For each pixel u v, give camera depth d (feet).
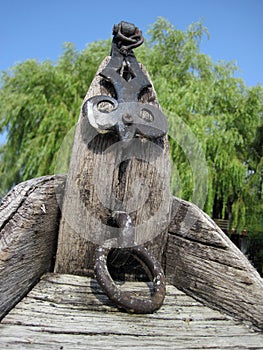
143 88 4.05
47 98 26.12
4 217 3.31
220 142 23.31
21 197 3.45
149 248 3.86
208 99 24.54
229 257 3.62
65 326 2.86
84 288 3.45
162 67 26.84
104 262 3.27
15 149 25.77
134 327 2.98
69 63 28.58
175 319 3.23
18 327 2.78
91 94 4.02
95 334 2.82
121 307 3.14
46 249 3.69
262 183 25.29
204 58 27.32
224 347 2.89
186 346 2.82
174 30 29.17
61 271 3.76
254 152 27.30
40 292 3.34
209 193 22.57
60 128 23.97
